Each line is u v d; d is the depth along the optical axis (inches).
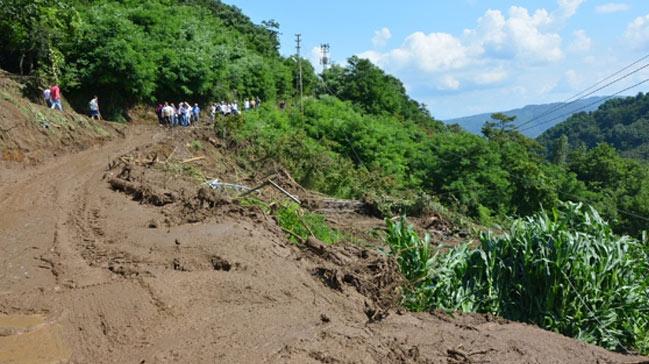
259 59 1875.0
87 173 548.7
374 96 2289.6
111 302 233.8
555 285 306.5
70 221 367.6
